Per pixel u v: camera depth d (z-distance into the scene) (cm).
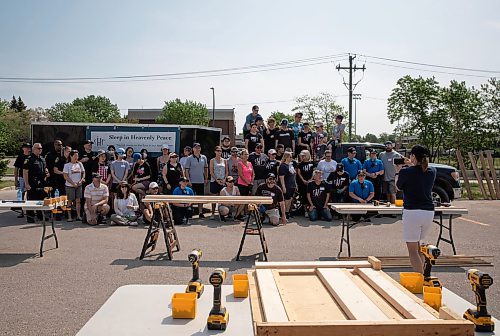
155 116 6681
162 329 248
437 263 677
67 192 1073
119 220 1008
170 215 759
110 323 255
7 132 2966
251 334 242
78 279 589
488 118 2591
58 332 412
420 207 516
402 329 193
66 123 1248
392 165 1133
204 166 1162
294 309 239
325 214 1073
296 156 1274
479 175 1719
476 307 278
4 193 1794
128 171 1138
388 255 739
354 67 3328
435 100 2750
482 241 873
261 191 1018
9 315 455
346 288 265
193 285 304
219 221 1068
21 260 693
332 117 4078
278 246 803
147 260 696
